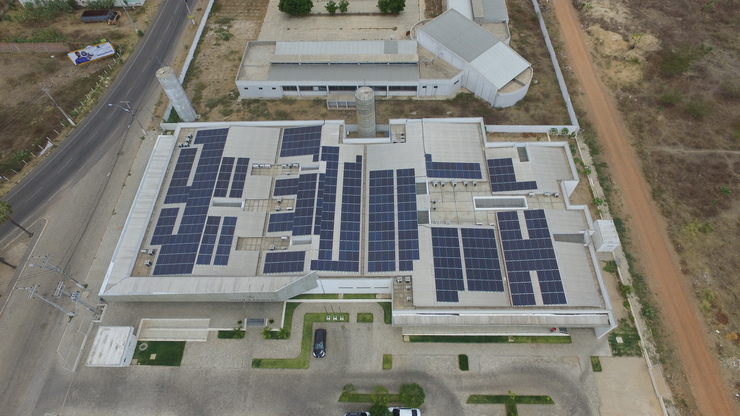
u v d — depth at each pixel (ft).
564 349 182.29
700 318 187.11
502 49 269.23
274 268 187.01
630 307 190.19
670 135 246.68
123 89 286.46
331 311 195.00
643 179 230.48
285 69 272.31
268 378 179.73
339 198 206.80
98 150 254.88
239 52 305.12
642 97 265.13
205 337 190.70
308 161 221.46
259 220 203.82
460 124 232.12
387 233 195.42
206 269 187.52
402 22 319.88
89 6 336.49
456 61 268.41
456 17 286.46
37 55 308.40
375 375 179.22
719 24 302.04
